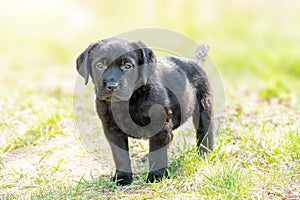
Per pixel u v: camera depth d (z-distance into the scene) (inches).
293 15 1207.6
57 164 305.1
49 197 256.4
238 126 367.9
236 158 298.4
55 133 358.6
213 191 249.9
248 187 252.5
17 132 368.5
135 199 249.6
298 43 971.9
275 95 531.5
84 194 261.9
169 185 265.3
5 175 291.7
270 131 341.7
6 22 1253.7
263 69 729.0
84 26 1210.6
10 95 526.0
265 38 1016.9
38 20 1274.6
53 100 495.2
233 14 1196.5
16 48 1040.2
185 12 1193.4
